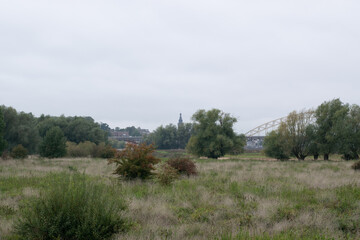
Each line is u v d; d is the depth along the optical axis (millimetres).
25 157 29719
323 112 43375
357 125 41531
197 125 54469
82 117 75562
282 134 43469
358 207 7953
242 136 55469
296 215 7070
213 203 8383
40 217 5008
